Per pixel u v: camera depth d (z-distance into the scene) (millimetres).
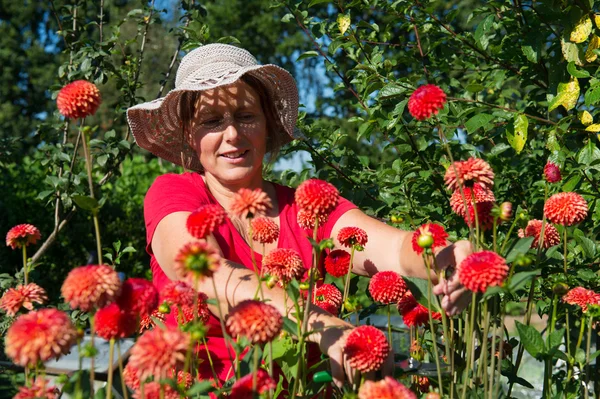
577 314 2223
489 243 2418
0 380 3611
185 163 2547
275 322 1264
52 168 4492
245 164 2188
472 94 3602
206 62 2279
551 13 2539
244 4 19453
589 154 2359
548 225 1848
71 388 1282
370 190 3172
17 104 28203
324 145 3209
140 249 8094
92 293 1247
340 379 1457
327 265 1952
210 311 1766
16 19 27953
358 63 3158
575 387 1833
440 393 1556
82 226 7531
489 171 1536
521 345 1857
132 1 17000
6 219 7109
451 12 3133
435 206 2912
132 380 1504
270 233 1694
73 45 4672
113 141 4352
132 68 4703
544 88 3041
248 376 1319
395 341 3178
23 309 1646
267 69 2234
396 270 1978
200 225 1438
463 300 1556
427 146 2852
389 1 3328
